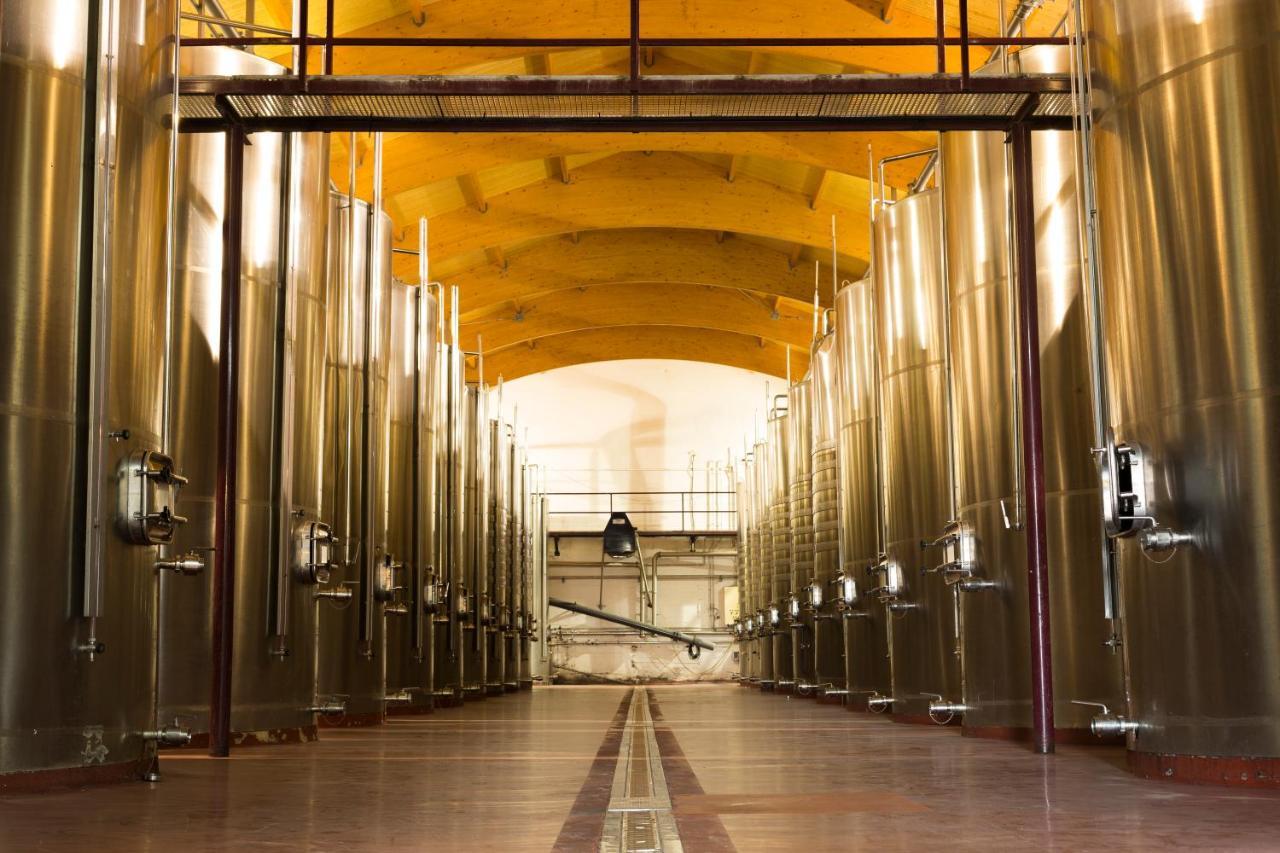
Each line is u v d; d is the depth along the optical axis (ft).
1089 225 22.76
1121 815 16.01
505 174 74.18
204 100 26.71
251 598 31.40
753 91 26.20
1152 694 20.99
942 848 13.15
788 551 80.28
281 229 32.71
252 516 31.53
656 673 119.03
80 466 21.17
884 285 41.81
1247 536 19.49
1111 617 22.74
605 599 120.57
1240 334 19.79
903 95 26.53
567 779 21.71
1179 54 20.74
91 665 21.12
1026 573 30.71
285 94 26.22
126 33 22.56
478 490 72.90
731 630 115.14
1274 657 19.16
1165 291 20.76
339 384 41.60
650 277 86.38
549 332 94.79
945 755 26.66
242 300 31.63
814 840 13.83
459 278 85.56
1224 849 12.96
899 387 40.70
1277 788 19.03
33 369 20.65
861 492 50.03
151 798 18.98
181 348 30.83
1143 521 20.90
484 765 24.95
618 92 26.20
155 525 22.27
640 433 120.16
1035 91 26.27
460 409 63.05
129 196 22.52
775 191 74.69
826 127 27.84
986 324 32.45
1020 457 30.09
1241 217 19.93
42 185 21.02
